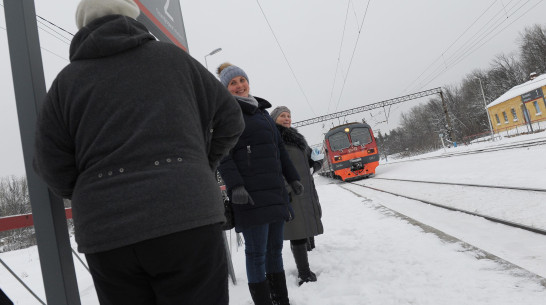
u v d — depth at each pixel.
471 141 49.44
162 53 1.28
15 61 1.57
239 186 2.40
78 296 1.59
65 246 1.56
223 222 1.29
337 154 21.08
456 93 59.59
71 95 1.18
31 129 1.54
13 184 5.15
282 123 4.08
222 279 1.22
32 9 1.64
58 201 1.56
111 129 1.13
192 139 1.23
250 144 2.65
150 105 1.17
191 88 1.31
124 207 1.06
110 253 1.08
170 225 1.07
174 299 1.12
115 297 1.16
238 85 2.94
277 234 2.85
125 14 1.39
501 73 51.56
